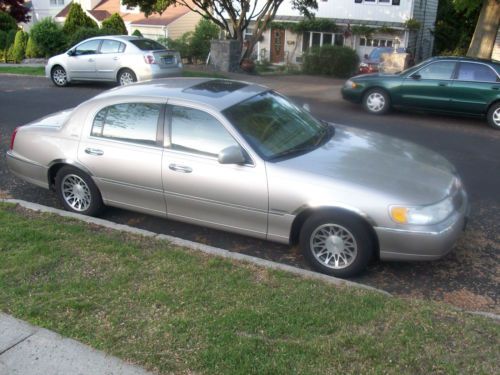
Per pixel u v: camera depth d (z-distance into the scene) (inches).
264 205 193.2
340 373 127.6
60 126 239.3
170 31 1316.4
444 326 147.2
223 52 813.9
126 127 219.6
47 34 915.4
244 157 195.3
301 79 792.3
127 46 599.8
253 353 134.2
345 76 900.0
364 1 1130.0
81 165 229.0
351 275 188.2
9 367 132.0
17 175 254.5
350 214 181.5
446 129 435.8
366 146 213.6
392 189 180.4
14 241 197.5
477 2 604.4
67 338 141.8
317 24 1159.6
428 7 1208.2
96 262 182.7
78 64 615.5
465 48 1221.7
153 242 200.5
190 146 205.6
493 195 274.1
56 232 205.8
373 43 1147.3
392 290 181.8
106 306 155.9
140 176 215.2
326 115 488.7
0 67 799.7
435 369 128.9
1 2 1224.8
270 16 841.5
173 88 224.4
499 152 362.0
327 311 153.2
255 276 175.0
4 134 380.2
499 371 128.5
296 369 128.6
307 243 191.3
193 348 136.6
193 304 156.7
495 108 440.1
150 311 153.3
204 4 838.5
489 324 149.3
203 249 194.2
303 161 194.7
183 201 209.8
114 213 246.7
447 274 192.2
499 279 188.5
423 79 468.1
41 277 173.0
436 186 186.4
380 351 135.3
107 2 1494.8
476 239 220.5
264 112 215.6
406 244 177.3
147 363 131.9
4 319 149.6
